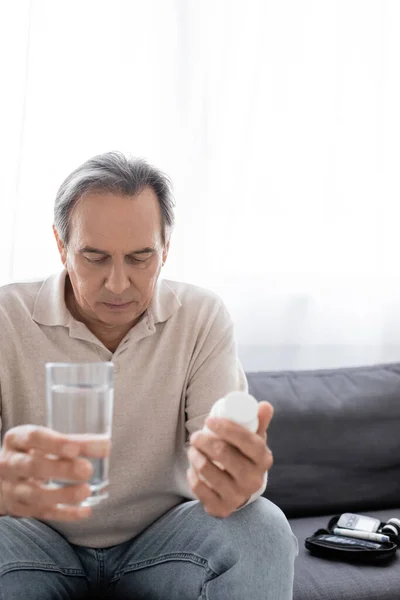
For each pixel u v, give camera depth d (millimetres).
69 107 2379
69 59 2375
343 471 2141
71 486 1028
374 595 1671
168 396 1624
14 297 1634
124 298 1477
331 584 1676
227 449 1181
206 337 1677
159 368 1632
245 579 1390
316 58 2615
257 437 1172
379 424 2197
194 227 2492
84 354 1597
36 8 2336
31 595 1464
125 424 1594
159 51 2455
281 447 2100
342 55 2639
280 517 1434
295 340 2631
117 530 1604
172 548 1491
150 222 1461
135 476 1593
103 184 1441
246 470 1190
